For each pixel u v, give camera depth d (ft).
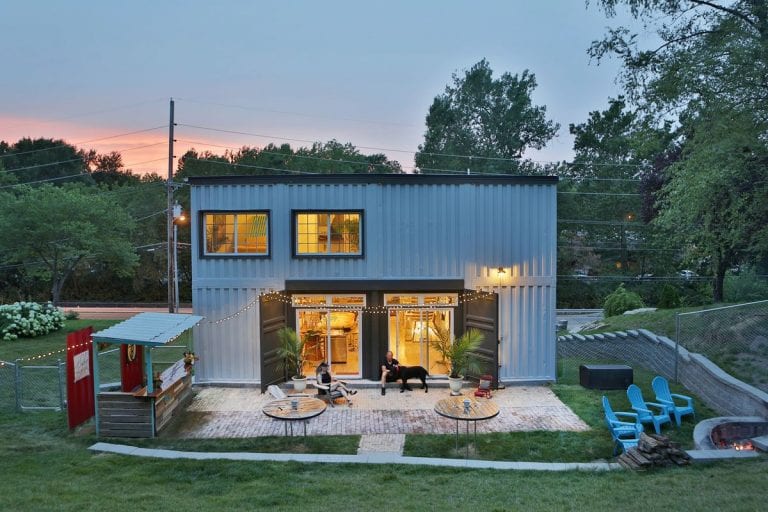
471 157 128.06
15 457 30.73
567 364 58.54
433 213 47.75
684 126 45.01
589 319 116.16
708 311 45.88
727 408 38.01
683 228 59.93
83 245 103.55
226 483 26.61
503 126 135.13
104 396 35.42
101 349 41.42
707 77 41.09
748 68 39.29
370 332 48.29
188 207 150.41
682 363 46.03
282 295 48.14
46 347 65.21
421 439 34.71
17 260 108.88
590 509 21.95
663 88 42.52
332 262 47.88
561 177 140.05
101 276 146.92
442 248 47.75
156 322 39.83
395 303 48.73
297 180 47.70
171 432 36.50
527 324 48.11
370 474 27.91
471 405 33.60
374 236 47.73
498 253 47.91
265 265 48.06
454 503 23.13
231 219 48.32
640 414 35.88
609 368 45.98
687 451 29.35
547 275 48.14
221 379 48.11
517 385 47.62
